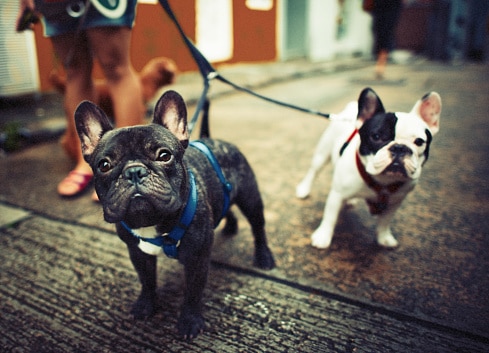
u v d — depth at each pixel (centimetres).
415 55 764
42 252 118
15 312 96
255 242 111
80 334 90
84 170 156
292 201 146
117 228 86
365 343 86
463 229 125
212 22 459
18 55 276
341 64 584
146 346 87
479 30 719
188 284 88
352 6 745
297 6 626
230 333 89
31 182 165
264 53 564
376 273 106
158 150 74
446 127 235
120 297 100
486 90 355
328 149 136
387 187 104
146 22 366
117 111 145
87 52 149
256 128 242
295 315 93
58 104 282
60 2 131
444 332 88
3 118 241
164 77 213
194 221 82
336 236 123
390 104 297
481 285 101
